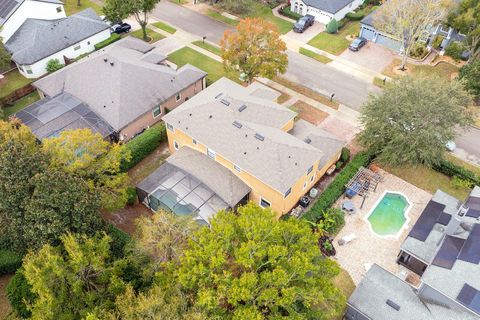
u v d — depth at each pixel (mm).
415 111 40375
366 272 35469
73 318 26719
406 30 58125
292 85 57594
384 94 43531
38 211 29328
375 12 63438
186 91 53625
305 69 60562
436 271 31188
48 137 43906
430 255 34656
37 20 60875
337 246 38344
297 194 40188
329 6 68562
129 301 25344
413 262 35875
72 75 50656
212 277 25422
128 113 47188
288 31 69000
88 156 34906
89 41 62688
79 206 30469
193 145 42594
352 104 54500
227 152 39281
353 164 44094
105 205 35656
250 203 29453
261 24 49875
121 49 54906
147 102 48969
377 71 60312
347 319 32750
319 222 39188
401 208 42000
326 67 61031
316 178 43188
